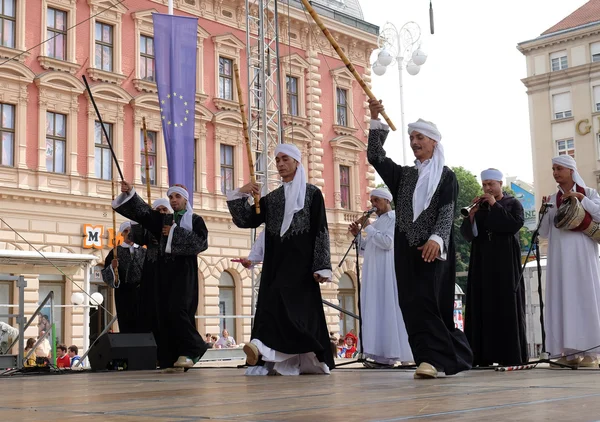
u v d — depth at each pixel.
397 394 3.72
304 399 3.53
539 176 43.91
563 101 43.53
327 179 30.12
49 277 21.86
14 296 19.75
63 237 22.56
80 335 22.17
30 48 22.28
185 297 7.48
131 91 24.64
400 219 5.42
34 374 8.27
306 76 29.88
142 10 24.94
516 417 2.61
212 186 26.59
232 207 6.43
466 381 4.69
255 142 26.27
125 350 8.70
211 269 26.22
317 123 29.83
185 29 16.47
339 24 30.53
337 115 30.88
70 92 22.92
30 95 22.23
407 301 5.27
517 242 7.03
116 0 24.31
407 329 5.29
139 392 4.27
